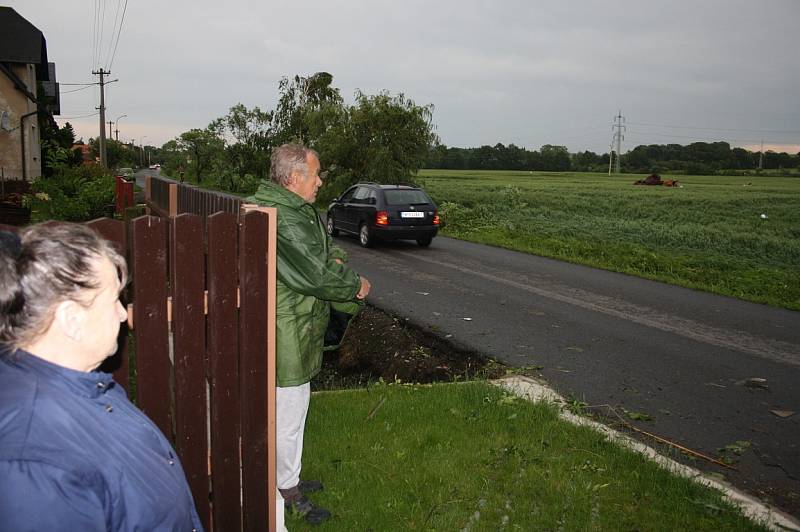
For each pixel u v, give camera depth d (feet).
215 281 7.80
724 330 28.25
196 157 176.96
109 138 365.20
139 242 7.17
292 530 10.66
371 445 14.19
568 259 47.91
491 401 17.04
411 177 102.27
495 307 31.35
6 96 102.58
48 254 4.42
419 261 45.88
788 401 19.52
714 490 12.73
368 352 23.94
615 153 536.83
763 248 64.08
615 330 27.63
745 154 539.29
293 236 9.32
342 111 103.91
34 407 4.12
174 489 4.69
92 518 4.09
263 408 8.46
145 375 7.39
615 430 16.52
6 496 3.82
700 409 18.60
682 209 124.98
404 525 11.09
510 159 509.35
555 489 12.35
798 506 13.08
